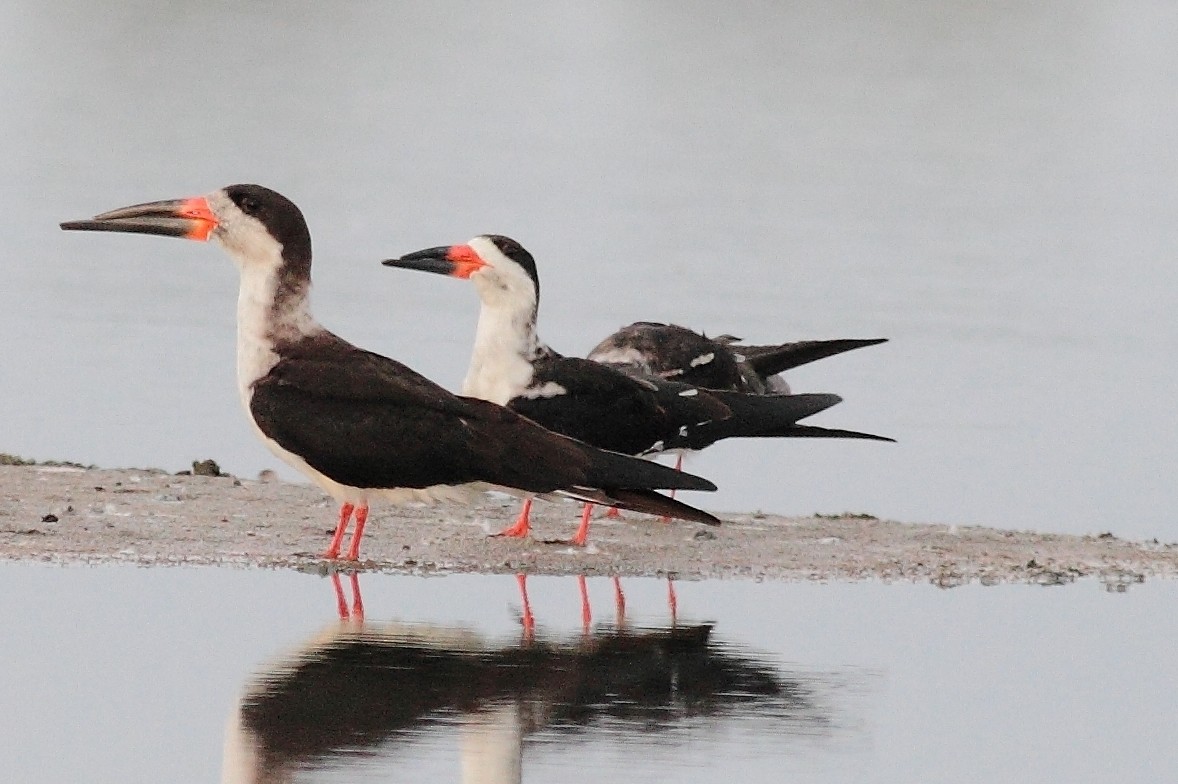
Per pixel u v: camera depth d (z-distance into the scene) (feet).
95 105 124.36
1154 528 52.13
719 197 103.86
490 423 42.57
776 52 163.02
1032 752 33.37
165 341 68.18
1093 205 104.63
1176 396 67.05
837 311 78.02
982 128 129.90
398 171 107.04
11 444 55.01
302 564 43.04
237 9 177.17
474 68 150.51
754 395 50.34
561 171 110.01
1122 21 183.62
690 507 42.65
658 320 75.05
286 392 42.83
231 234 43.37
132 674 35.53
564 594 42.29
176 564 42.47
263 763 31.40
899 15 186.19
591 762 32.09
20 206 91.35
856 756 32.89
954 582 44.83
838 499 54.34
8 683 34.83
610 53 160.76
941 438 61.41
